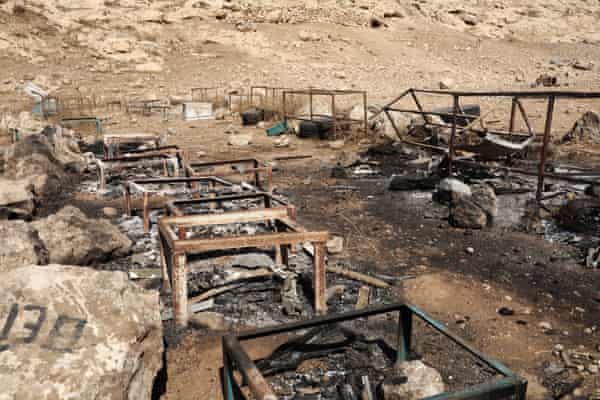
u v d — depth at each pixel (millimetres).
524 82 25641
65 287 2639
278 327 2590
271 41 28891
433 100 18969
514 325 3553
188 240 3465
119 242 4848
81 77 21578
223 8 30938
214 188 7188
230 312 3732
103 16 26938
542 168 6027
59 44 24281
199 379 2955
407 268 4609
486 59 31812
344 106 16562
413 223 5984
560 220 5922
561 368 3021
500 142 7328
